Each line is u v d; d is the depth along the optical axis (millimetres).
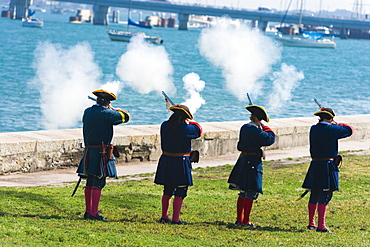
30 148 27328
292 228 17828
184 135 16969
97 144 17000
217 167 30719
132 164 31047
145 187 24078
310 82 115125
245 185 17391
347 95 95875
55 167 28453
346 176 27594
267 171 29203
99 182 17266
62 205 19031
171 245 14492
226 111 67750
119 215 18328
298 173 28641
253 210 20266
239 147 17641
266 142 17328
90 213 17359
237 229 17219
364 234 17281
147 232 15984
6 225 15383
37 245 13555
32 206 18547
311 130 17609
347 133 17312
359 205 21500
